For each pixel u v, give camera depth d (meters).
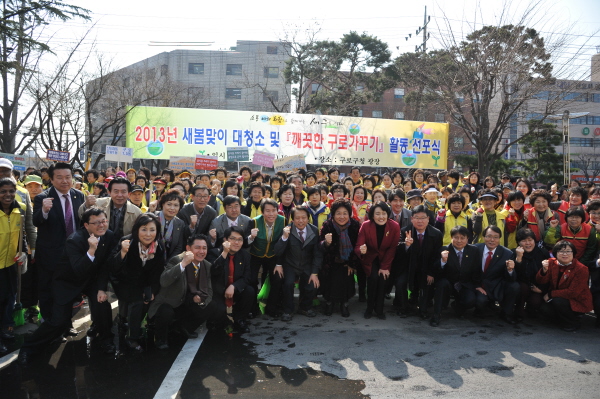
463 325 6.07
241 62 43.78
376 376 4.43
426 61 21.47
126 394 4.06
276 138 15.30
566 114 20.30
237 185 7.66
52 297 5.34
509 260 6.07
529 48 17.97
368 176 11.20
